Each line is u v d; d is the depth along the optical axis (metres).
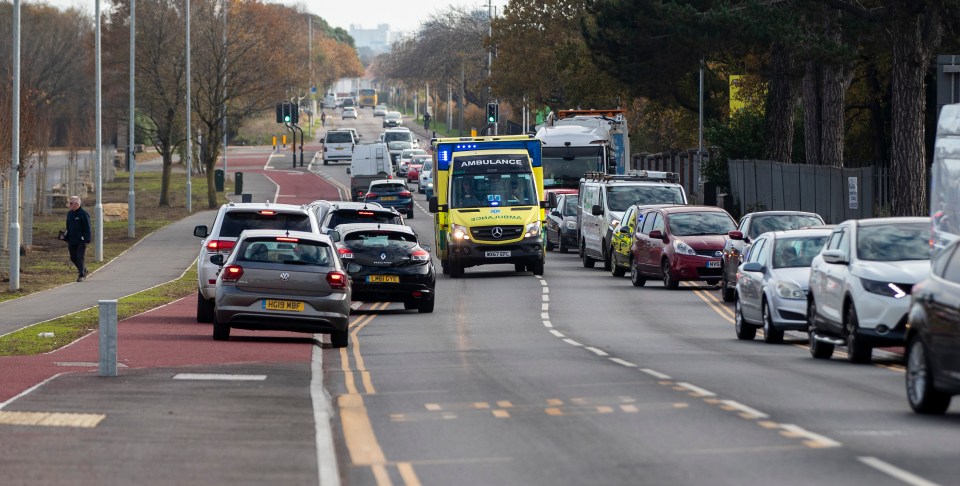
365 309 87.50
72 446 33.03
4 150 131.12
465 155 114.69
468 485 28.73
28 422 36.81
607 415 38.81
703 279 98.00
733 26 133.25
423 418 39.03
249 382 46.75
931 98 167.50
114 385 45.47
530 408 40.72
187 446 33.16
